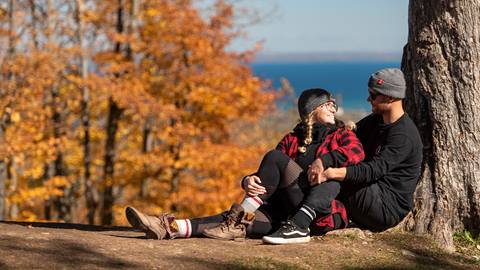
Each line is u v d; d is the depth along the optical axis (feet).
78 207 61.72
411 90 16.42
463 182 15.60
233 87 43.37
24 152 40.50
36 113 40.98
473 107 15.52
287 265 12.26
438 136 15.81
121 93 41.14
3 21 43.04
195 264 11.94
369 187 14.23
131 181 45.11
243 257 12.59
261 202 14.05
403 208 14.65
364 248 13.93
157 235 13.73
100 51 45.42
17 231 13.83
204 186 43.86
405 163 14.34
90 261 11.61
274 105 47.11
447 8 15.61
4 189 42.11
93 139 55.93
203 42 42.24
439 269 13.08
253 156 43.62
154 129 44.06
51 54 40.83
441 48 15.76
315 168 13.56
